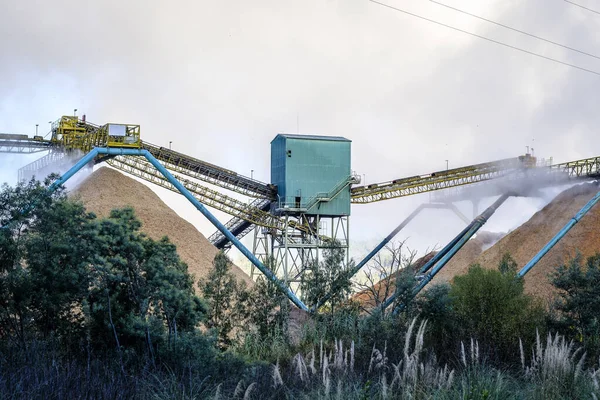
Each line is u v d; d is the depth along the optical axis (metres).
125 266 30.31
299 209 72.56
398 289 41.84
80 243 29.84
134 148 65.62
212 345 29.23
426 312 37.25
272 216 73.25
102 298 29.41
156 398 21.23
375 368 22.88
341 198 74.62
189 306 30.56
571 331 36.44
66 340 29.11
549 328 36.84
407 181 76.44
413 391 19.48
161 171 66.56
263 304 43.12
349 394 19.88
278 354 33.56
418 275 66.69
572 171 76.50
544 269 72.31
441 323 36.19
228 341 38.12
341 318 42.44
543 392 20.14
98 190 65.75
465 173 77.06
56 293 29.42
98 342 29.02
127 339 29.11
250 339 39.19
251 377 23.62
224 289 40.72
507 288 39.22
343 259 50.25
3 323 29.31
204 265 61.62
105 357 27.20
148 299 30.05
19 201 31.14
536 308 39.12
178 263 32.56
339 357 22.33
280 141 74.81
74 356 27.16
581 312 36.97
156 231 62.81
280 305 43.69
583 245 74.06
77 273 29.56
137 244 30.39
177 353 27.61
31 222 31.25
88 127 69.50
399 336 31.83
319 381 21.62
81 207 32.12
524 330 35.53
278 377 21.55
